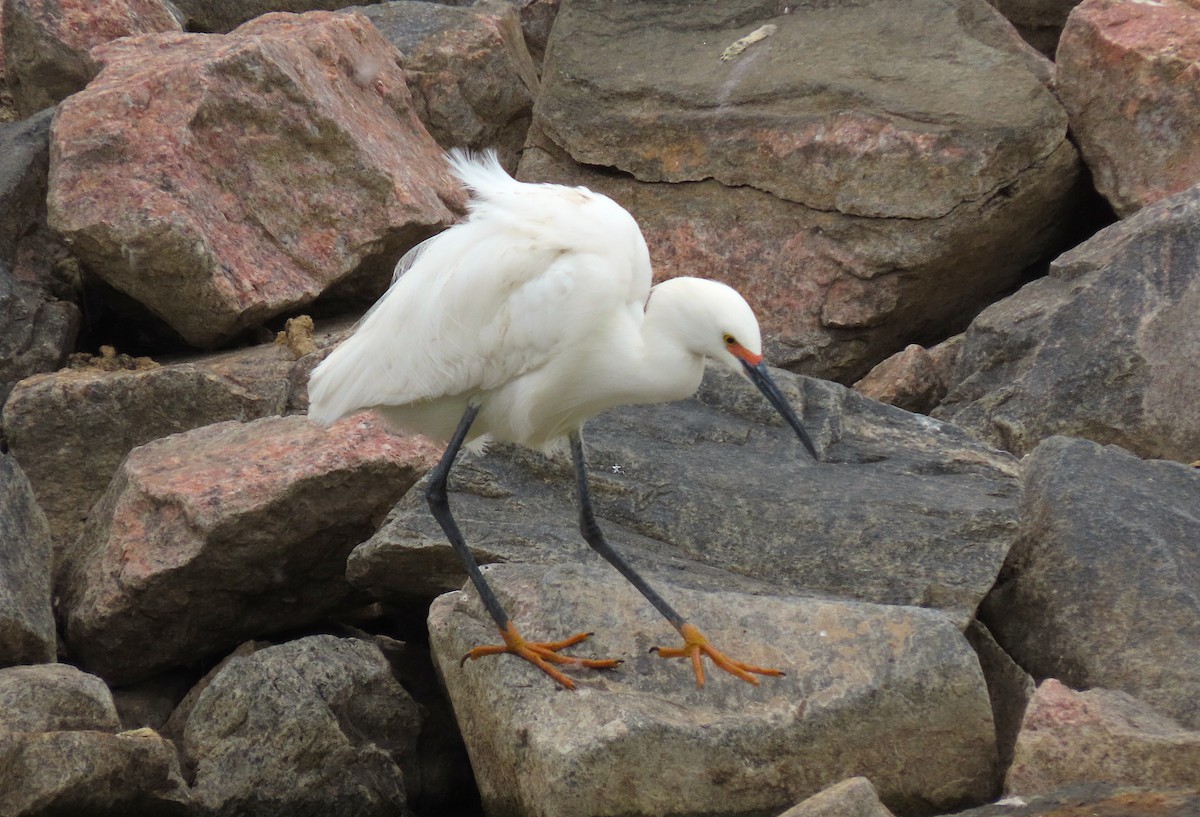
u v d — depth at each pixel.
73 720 8.91
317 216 15.50
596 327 9.48
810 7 17.38
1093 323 12.91
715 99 16.27
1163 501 10.39
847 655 8.70
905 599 9.73
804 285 15.45
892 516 10.23
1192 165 15.05
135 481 11.55
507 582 9.62
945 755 8.49
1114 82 15.38
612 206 9.71
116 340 16.38
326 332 15.55
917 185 15.05
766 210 15.88
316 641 10.04
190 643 11.49
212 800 9.11
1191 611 9.31
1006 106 15.29
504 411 9.85
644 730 8.17
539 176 17.23
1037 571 10.11
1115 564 9.79
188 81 15.13
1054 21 20.48
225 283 14.42
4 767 8.13
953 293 15.91
